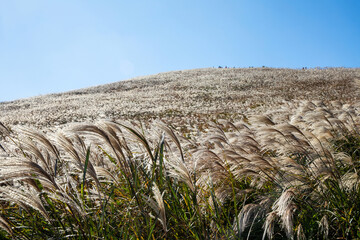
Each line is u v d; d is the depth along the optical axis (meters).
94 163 2.79
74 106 30.03
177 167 2.33
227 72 56.38
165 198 2.45
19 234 2.03
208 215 2.45
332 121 3.86
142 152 3.00
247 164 2.78
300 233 2.19
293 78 42.69
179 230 2.30
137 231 2.14
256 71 55.72
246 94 33.34
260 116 3.43
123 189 2.54
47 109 28.88
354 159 3.40
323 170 2.58
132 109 24.88
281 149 3.12
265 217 2.44
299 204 2.48
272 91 33.81
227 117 14.64
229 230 2.24
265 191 2.89
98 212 2.29
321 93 25.80
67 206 2.19
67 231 2.12
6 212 2.28
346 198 2.54
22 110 30.11
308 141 3.03
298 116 4.85
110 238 2.07
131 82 50.94
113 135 2.29
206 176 2.70
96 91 45.00
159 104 28.98
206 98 32.47
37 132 2.01
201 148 3.00
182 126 8.79
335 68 52.28
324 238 2.28
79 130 2.10
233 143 3.68
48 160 2.38
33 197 1.84
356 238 2.23
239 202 2.85
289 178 2.69
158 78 54.00
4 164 1.68
